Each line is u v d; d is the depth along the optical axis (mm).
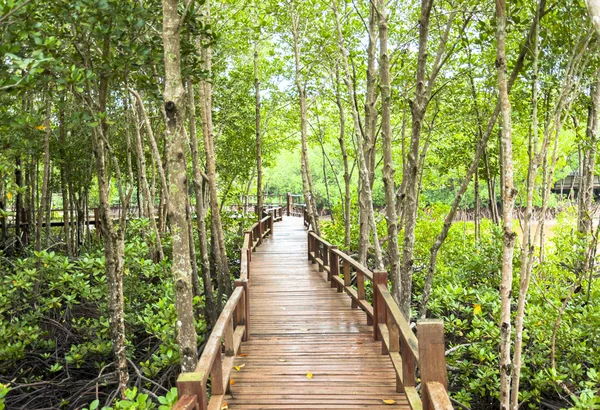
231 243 15586
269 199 45625
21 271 7164
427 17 5461
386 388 4488
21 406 6191
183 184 4102
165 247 11125
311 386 4555
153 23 5301
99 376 6289
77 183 13531
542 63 5988
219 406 3613
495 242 9648
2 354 6312
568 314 6594
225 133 16781
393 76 8984
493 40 5691
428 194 28766
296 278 10156
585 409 4387
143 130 12938
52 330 7875
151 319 6270
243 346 5773
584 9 4609
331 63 10867
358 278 6824
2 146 4879
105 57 4809
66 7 4297
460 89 9438
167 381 6566
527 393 5762
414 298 9250
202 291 9938
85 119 4559
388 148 6293
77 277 7086
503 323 4316
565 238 9047
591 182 8734
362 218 10023
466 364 6453
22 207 13219
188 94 9242
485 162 12016
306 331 6332
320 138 16578
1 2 3301
